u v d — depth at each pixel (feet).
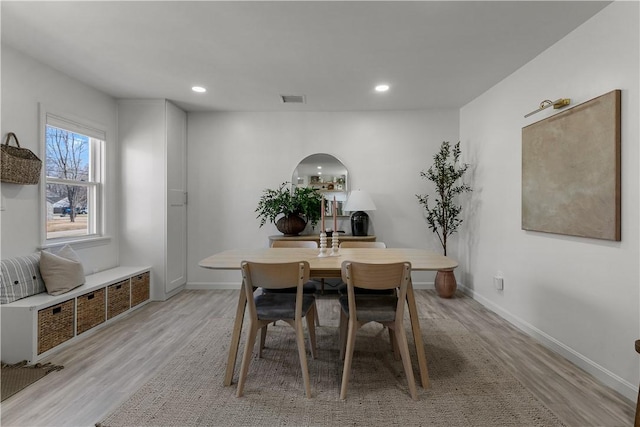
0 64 7.82
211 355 7.55
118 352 7.68
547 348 7.91
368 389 6.16
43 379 6.46
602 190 6.35
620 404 5.67
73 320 8.22
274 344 8.21
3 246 7.83
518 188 9.33
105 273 10.69
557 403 5.69
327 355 7.61
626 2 5.96
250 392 6.05
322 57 8.70
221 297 12.48
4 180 7.61
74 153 10.41
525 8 6.50
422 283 13.61
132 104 12.01
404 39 7.74
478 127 11.74
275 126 13.71
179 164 13.07
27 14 6.70
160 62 9.00
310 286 8.13
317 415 5.40
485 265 11.23
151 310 10.89
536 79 8.56
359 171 13.67
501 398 5.83
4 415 5.33
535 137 8.36
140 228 12.10
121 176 12.07
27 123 8.50
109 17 6.84
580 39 7.06
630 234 5.90
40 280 8.13
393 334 7.64
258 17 6.85
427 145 13.48
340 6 6.48
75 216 10.53
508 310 9.82
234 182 13.71
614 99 6.08
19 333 7.08
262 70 9.53
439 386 6.23
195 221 13.73
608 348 6.33
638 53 5.73
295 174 13.69
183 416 5.34
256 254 8.15
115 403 5.68
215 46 8.11
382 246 9.79
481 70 9.45
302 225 13.02
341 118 13.66
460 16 6.80
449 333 8.84
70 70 9.46
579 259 7.06
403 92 11.35
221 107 13.07
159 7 6.50
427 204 13.53
